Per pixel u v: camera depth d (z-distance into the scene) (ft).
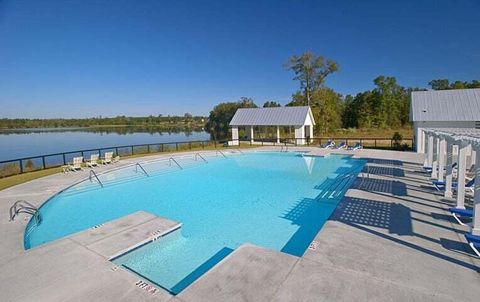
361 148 75.97
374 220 23.29
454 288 14.03
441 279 14.82
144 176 50.70
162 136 194.49
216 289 14.24
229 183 45.27
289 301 13.23
